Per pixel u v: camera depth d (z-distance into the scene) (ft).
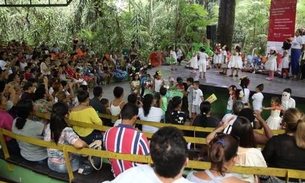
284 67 38.14
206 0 81.92
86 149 10.46
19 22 66.28
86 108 14.02
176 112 17.38
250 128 9.66
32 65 34.40
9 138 13.78
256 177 9.64
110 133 9.88
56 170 11.87
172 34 68.13
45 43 63.21
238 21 76.33
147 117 16.83
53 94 24.38
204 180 6.74
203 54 39.06
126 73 49.49
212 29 52.54
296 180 10.11
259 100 26.45
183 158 5.71
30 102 13.34
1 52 39.65
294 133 9.95
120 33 63.31
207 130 14.44
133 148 9.55
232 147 6.79
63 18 67.26
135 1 75.46
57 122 11.14
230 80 37.70
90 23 64.64
